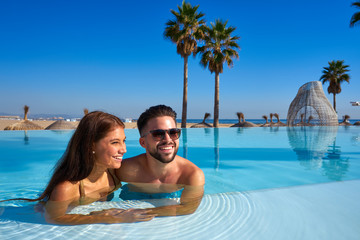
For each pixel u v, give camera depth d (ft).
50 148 17.42
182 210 4.74
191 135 28.68
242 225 4.05
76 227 4.06
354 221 4.18
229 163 12.49
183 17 50.96
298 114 52.06
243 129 40.01
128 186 6.65
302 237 3.64
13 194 7.13
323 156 14.46
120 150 5.26
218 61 51.72
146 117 5.73
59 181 4.99
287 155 14.82
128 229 3.96
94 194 5.69
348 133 30.78
